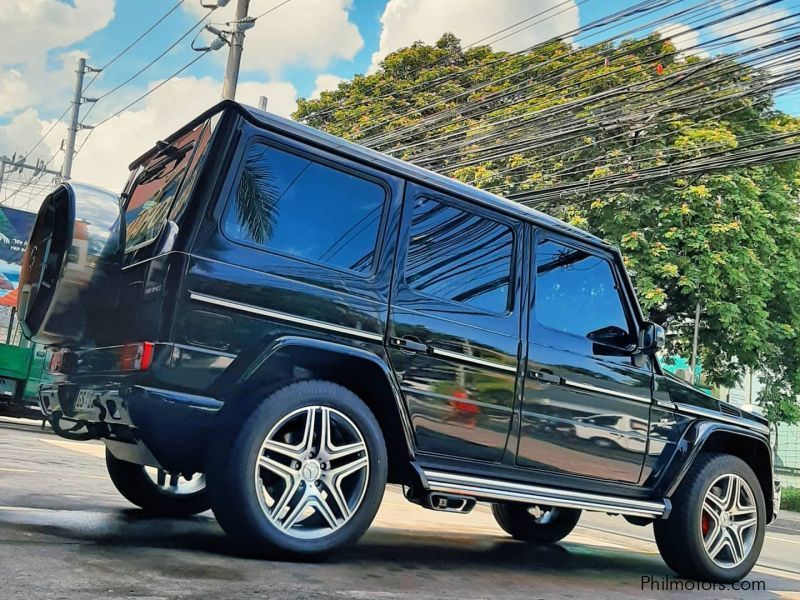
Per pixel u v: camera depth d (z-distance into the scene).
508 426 3.82
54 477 5.59
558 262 4.32
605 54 14.32
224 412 2.98
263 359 3.02
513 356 3.89
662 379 4.59
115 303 3.30
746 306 14.90
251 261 3.11
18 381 14.01
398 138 18.11
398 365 3.45
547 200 14.80
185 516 4.41
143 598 2.23
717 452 4.71
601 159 14.80
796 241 15.71
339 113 23.81
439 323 3.63
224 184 3.10
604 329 4.47
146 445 2.93
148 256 3.12
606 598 3.46
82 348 3.38
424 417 3.52
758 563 6.68
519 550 4.98
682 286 14.75
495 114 18.17
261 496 3.00
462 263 3.83
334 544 3.15
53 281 3.24
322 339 3.23
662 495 4.43
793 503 17.30
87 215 3.35
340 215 3.43
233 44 14.46
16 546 2.81
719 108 16.03
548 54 18.81
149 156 3.96
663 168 13.12
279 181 3.29
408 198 3.68
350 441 3.25
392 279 3.53
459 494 3.45
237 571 2.78
